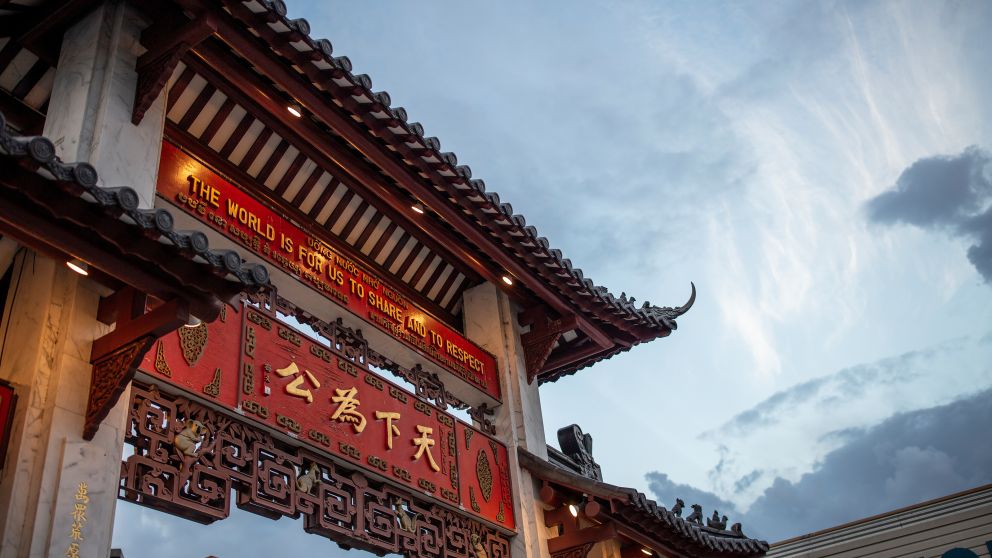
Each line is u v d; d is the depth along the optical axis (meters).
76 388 9.21
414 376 15.31
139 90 10.78
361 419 13.48
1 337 9.66
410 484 13.89
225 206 12.73
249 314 12.30
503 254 15.96
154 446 10.20
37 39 11.06
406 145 13.61
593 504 15.42
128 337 9.20
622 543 16.83
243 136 13.98
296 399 12.48
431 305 17.48
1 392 8.95
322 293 13.88
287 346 12.72
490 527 15.22
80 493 8.84
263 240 13.20
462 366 16.30
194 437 10.69
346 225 15.77
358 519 12.82
